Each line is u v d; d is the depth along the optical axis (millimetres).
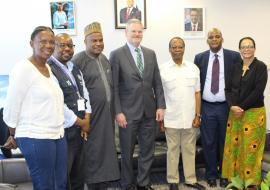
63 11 4051
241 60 3354
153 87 3307
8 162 2809
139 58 3158
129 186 3252
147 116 3199
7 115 2062
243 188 1984
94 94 2926
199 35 4359
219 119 3463
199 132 3797
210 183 3557
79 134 2695
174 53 3320
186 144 3453
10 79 2062
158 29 4273
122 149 3213
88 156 2963
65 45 2580
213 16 4367
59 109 2201
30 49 4047
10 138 2180
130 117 3129
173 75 3348
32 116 2059
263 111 3270
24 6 3996
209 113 3471
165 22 4277
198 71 3451
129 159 3211
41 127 2074
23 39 4027
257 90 3197
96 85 2934
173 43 3320
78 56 2941
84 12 4102
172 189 3443
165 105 3301
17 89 2014
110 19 4160
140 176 3326
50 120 2109
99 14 4137
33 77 2045
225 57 3449
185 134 3436
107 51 4195
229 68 3422
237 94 3281
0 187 2576
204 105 3518
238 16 4418
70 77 2633
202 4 4328
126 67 3107
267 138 3643
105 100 2973
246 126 3270
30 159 2094
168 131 3414
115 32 4184
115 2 4125
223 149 3527
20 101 2039
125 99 3148
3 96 4008
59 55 2580
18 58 4039
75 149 2695
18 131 2080
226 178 3504
